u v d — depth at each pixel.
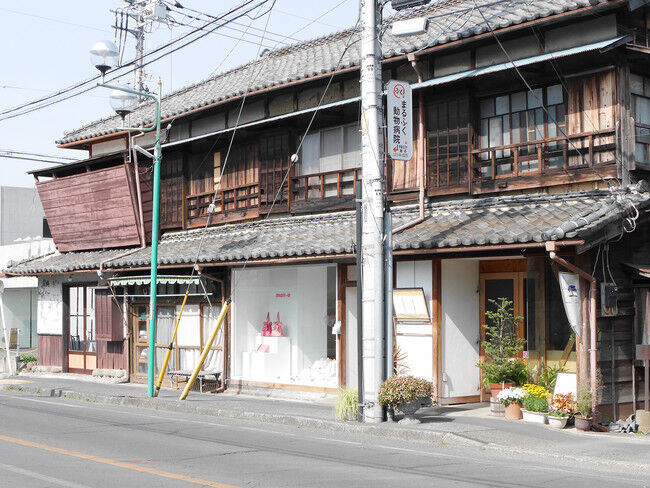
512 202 14.62
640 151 13.88
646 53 13.44
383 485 8.40
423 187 15.69
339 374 16.94
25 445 11.15
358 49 19.20
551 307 13.78
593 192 13.59
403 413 13.09
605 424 12.77
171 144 21.66
